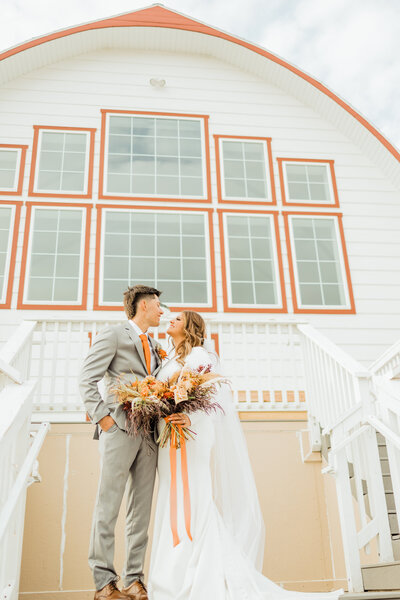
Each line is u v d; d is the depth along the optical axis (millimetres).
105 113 9711
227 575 2965
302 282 9055
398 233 9562
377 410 5047
